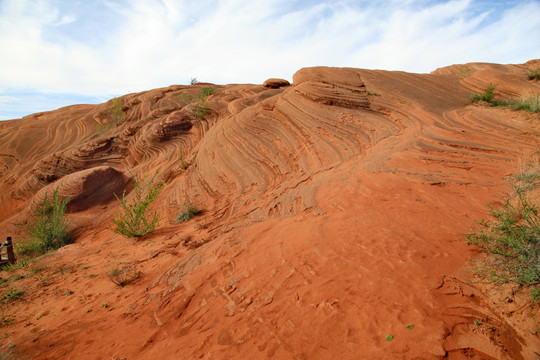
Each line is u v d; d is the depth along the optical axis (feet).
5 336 13.02
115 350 10.61
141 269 18.66
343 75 44.70
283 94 44.98
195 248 19.92
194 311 12.03
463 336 7.95
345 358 7.95
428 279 10.34
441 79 47.19
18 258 30.19
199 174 39.29
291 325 9.60
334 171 25.73
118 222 26.53
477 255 11.18
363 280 10.90
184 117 63.62
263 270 13.24
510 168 19.31
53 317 14.34
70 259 24.09
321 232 15.11
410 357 7.54
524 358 7.09
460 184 18.10
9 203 67.72
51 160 68.13
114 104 96.73
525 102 32.30
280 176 30.66
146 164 57.67
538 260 8.51
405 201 16.89
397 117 35.45
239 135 40.29
